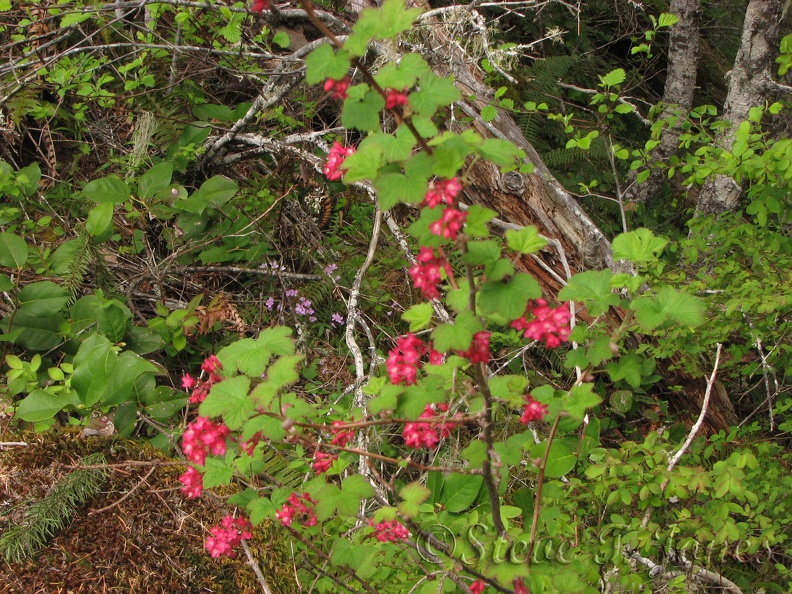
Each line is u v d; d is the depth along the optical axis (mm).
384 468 3230
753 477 2967
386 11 1453
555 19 7414
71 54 4254
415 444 1815
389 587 2383
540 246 1604
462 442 3496
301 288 4211
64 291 3361
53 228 4059
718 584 2764
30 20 4477
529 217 4254
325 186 4441
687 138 3828
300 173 4395
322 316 4230
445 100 1424
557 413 1885
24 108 4277
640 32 8000
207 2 3889
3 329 3266
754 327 3508
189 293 4102
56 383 3174
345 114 1454
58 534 2541
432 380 1830
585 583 2107
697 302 1632
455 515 2791
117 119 4770
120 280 3938
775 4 4754
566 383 4254
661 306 1653
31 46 4562
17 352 3352
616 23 8258
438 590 1952
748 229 3736
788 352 3596
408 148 1514
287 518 2010
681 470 2320
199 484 2014
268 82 4270
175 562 2555
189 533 2635
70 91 4449
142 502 2682
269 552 2623
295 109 4922
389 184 1444
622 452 2426
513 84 6406
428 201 1453
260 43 4988
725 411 4344
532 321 1651
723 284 3689
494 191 4203
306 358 3918
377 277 4445
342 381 3916
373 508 2836
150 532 2607
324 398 3781
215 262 4098
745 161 3383
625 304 1833
